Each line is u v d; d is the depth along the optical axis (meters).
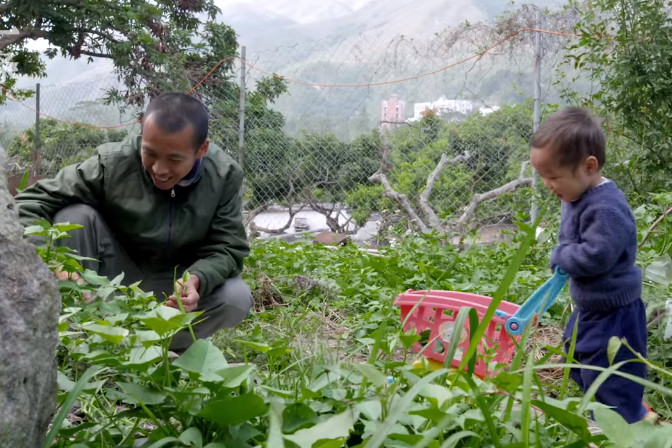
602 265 2.79
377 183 9.22
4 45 13.80
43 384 1.40
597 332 2.87
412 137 8.96
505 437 1.59
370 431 1.48
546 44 7.94
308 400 1.66
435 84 8.94
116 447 1.60
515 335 2.76
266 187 9.63
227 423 1.46
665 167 6.43
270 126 9.70
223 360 1.59
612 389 2.84
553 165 2.91
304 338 3.58
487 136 8.46
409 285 5.37
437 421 1.47
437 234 6.89
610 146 6.82
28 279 1.38
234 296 3.38
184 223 3.30
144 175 3.25
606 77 6.83
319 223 10.88
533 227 1.43
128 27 12.62
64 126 12.47
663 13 6.55
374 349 1.67
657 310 3.71
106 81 12.59
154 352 1.64
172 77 11.50
